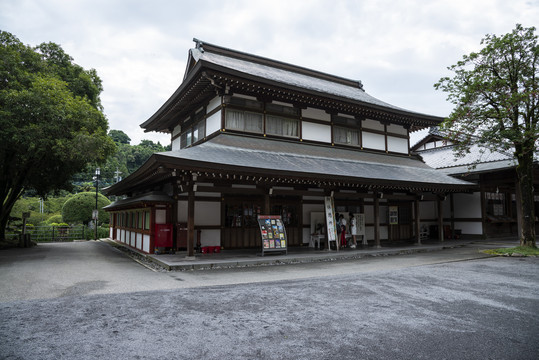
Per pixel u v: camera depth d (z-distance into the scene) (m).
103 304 6.12
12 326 4.91
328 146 17.17
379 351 4.12
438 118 19.55
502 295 6.95
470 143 14.66
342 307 6.02
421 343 4.39
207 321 5.18
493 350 4.18
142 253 13.45
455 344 4.37
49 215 38.22
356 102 16.59
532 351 4.16
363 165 16.16
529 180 14.40
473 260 12.28
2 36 15.91
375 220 15.57
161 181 14.57
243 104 14.89
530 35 12.80
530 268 10.32
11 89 14.25
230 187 12.68
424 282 8.21
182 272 9.72
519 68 13.45
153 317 5.37
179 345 4.26
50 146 14.84
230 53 19.55
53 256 13.63
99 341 4.36
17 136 13.36
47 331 4.71
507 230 22.06
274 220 12.82
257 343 4.34
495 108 13.76
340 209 17.08
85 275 9.19
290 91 14.77
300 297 6.70
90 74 20.52
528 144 13.51
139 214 15.08
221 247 13.72
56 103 14.72
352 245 15.39
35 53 16.80
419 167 19.11
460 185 17.02
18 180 17.55
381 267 10.72
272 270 10.13
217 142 13.47
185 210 13.34
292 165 12.66
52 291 7.20
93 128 16.45
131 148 75.56
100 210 30.86
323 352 4.08
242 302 6.30
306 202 15.98
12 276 8.99
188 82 14.09
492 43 13.45
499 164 19.28
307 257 12.26
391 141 19.75
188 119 18.23
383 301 6.43
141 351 4.07
